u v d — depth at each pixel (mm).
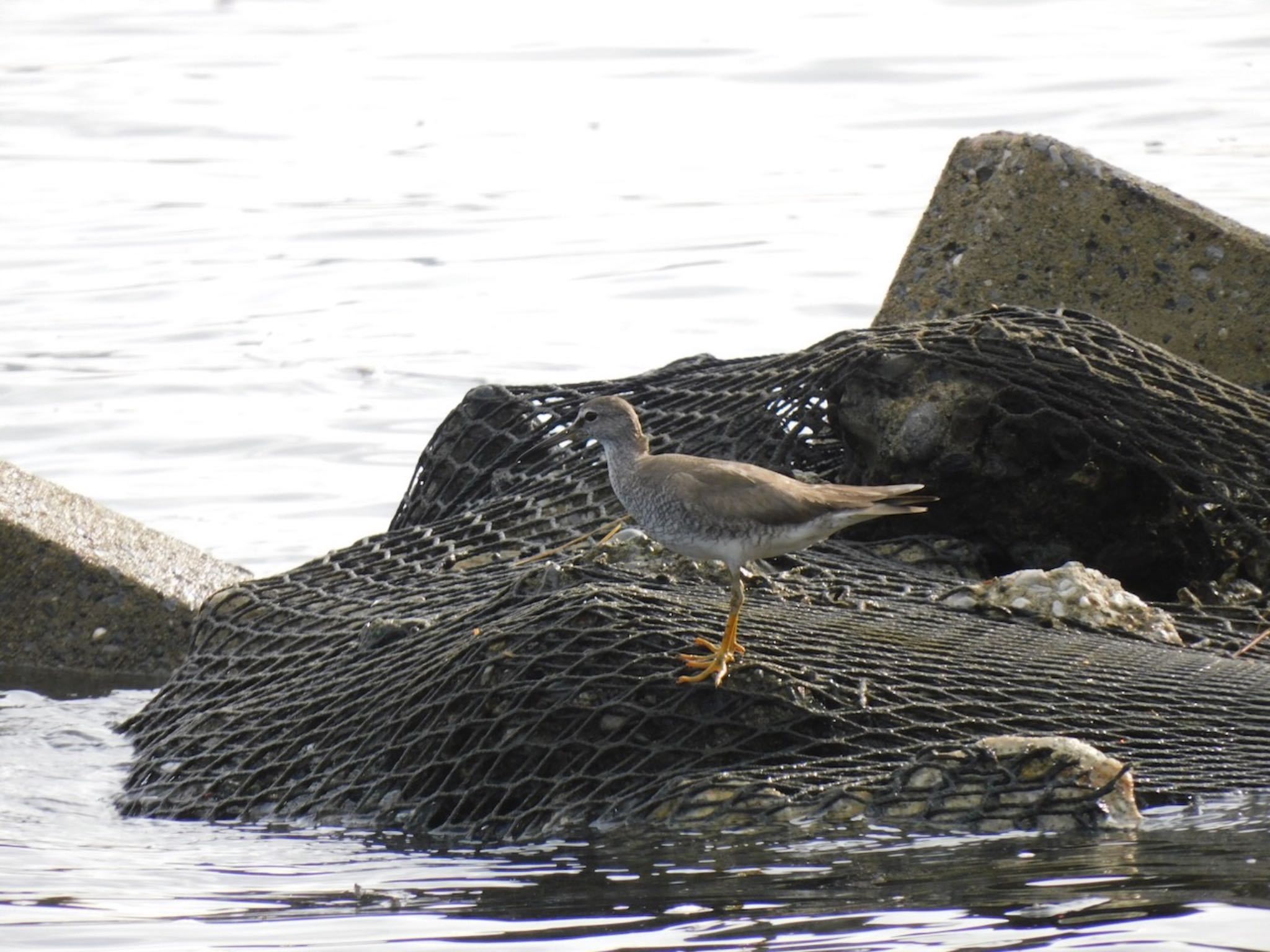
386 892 8672
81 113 39844
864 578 12188
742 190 32500
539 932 7867
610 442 10562
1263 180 29219
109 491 19828
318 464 20672
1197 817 8938
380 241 30656
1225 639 11703
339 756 10547
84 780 11758
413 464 20594
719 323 25109
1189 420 12984
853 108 37656
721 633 10141
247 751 11125
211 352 24812
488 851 9312
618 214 31609
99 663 15656
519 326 25484
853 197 31281
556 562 11961
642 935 7715
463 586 12305
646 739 9695
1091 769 9062
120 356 24719
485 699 10023
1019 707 9891
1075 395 13086
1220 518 13227
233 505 19312
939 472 13203
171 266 29234
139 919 8430
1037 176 16219
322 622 12312
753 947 7453
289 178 35250
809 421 13969
